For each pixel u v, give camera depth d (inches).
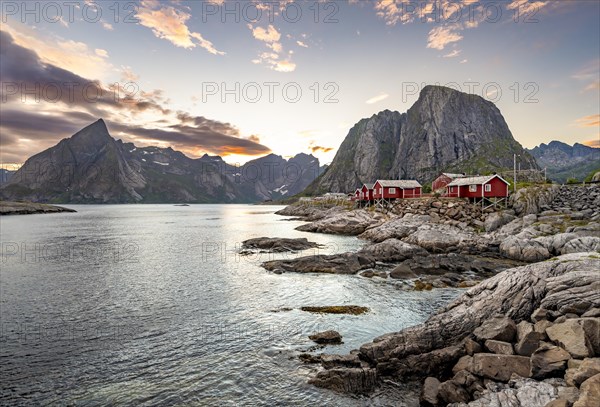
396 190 3740.2
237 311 1107.3
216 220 5689.0
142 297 1262.3
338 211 5019.7
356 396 635.5
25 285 1435.8
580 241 1616.6
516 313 767.7
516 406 500.7
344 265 1670.8
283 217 6461.6
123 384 689.0
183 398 640.4
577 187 2701.8
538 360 570.6
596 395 439.5
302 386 670.5
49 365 765.3
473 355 658.2
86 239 2999.5
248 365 754.8
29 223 4788.4
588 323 576.1
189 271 1695.4
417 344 721.6
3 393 661.9
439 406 581.3
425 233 2240.4
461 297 874.1
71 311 1114.1
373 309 1108.5
